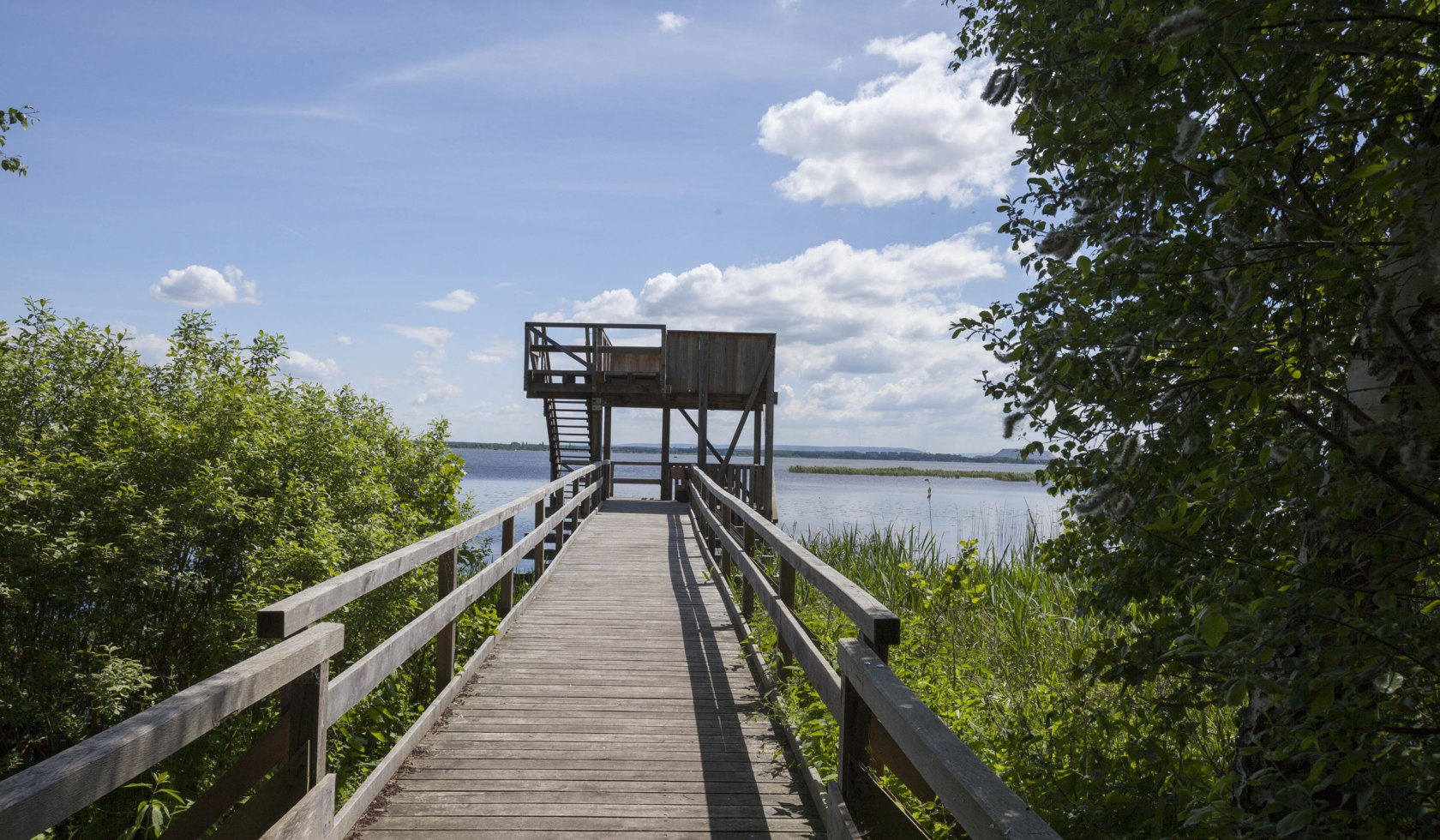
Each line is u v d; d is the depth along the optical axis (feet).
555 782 13.01
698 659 19.99
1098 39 7.16
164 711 6.54
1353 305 7.62
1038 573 29.71
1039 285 11.15
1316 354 7.45
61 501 18.51
